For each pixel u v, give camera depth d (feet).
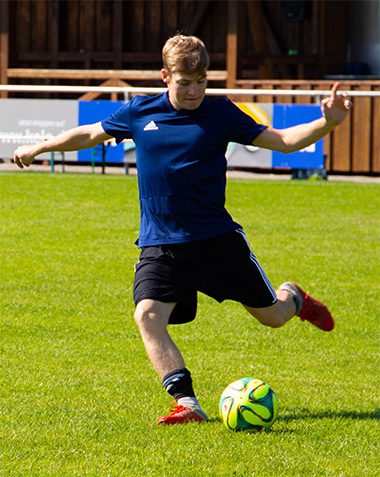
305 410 40.60
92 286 65.87
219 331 55.11
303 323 57.47
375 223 97.04
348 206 108.88
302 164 130.00
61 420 38.68
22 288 64.80
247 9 168.14
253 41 170.50
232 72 146.61
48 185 122.11
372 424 38.73
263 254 78.95
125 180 129.18
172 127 38.58
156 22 172.96
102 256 76.64
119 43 170.71
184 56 36.91
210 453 34.76
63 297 62.49
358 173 143.02
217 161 38.78
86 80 174.09
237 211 103.30
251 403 37.24
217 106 38.68
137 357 49.14
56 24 173.47
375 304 62.69
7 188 118.42
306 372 47.06
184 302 38.93
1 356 48.70
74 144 40.50
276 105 127.44
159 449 35.19
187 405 38.17
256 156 130.11
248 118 38.68
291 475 32.96
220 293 39.60
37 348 50.37
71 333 53.72
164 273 38.75
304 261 76.43
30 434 36.83
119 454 34.76
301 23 165.78
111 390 43.14
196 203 38.73
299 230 91.71
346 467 33.86
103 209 102.63
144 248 39.58
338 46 166.30
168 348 38.27
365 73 165.58
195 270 39.04
